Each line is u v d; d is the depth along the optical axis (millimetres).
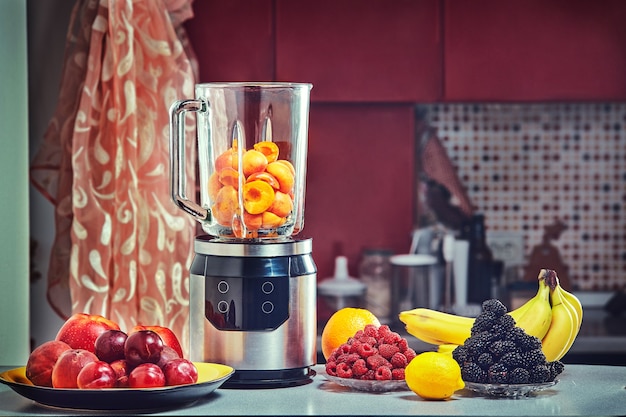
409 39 3598
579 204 4074
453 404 1478
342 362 1577
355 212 3791
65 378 1441
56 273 2977
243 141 1587
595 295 4027
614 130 4055
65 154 2994
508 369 1501
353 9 3584
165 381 1454
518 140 4055
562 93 3623
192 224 2977
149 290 2918
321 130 3766
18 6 2168
